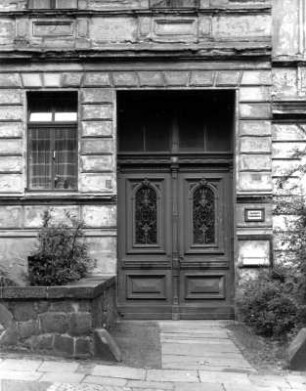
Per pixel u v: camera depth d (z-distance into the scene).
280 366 7.89
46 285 9.13
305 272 8.91
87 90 11.02
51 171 11.26
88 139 10.97
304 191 10.80
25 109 11.08
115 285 10.72
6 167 10.95
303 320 9.00
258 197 10.81
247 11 11.02
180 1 11.16
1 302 7.92
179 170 11.49
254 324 9.74
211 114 11.54
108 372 7.32
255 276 10.70
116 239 10.93
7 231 10.84
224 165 11.46
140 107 11.55
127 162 11.46
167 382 7.05
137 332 9.83
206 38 10.98
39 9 11.02
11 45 11.00
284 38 11.27
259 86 10.98
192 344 9.04
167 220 11.41
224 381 7.17
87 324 7.89
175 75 11.00
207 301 11.28
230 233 11.35
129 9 11.02
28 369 7.20
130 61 11.03
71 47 10.98
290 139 10.99
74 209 10.92
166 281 11.30
